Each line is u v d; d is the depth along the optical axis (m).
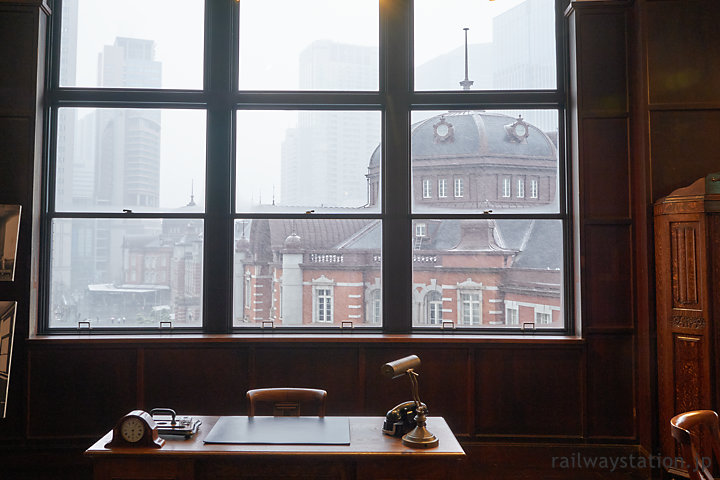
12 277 3.78
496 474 3.72
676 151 3.80
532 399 3.95
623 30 4.05
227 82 4.24
